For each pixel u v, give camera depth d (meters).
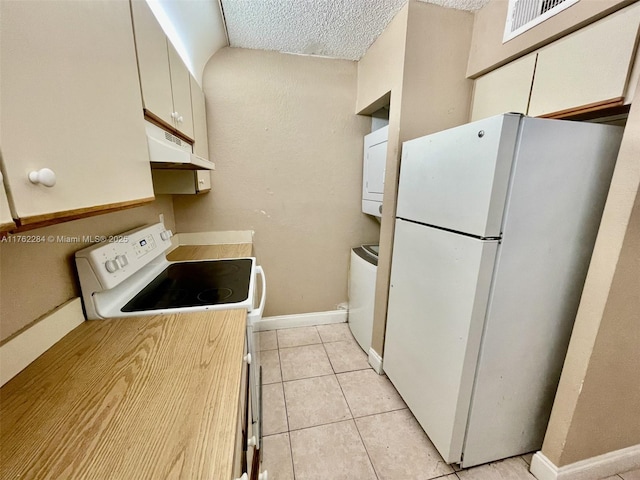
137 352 0.78
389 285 1.80
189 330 0.89
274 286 2.44
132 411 0.58
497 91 1.44
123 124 0.77
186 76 1.45
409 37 1.47
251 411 1.07
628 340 1.07
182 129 1.36
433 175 1.28
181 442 0.51
